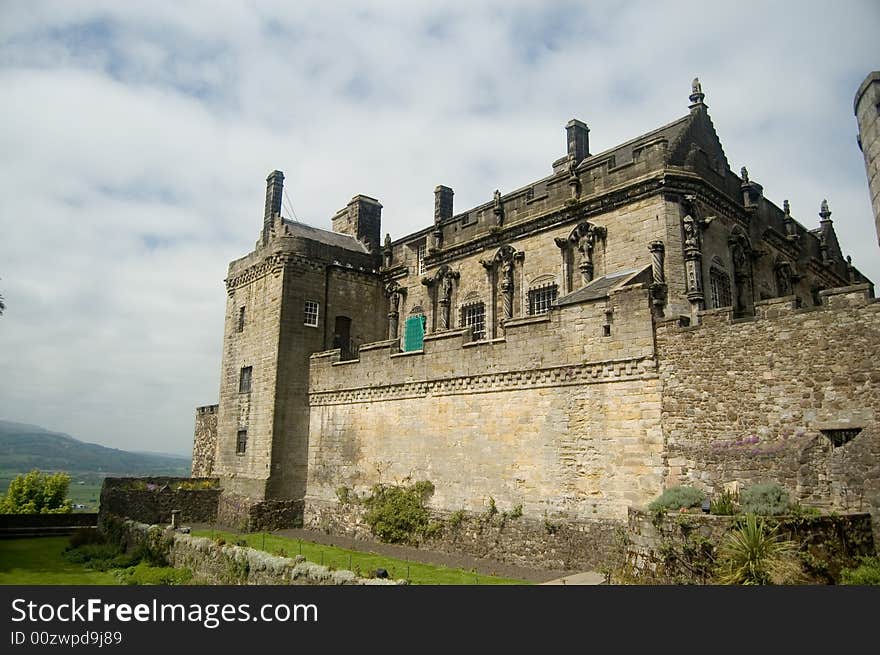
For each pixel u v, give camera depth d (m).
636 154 25.58
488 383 24.53
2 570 24.06
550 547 21.38
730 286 26.42
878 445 15.38
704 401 18.69
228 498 34.44
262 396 33.69
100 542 29.62
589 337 21.66
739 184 28.81
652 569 15.52
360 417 30.14
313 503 31.80
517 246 29.84
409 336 35.44
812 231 39.22
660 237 24.19
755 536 13.53
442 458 25.77
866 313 16.20
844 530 14.51
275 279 34.53
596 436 20.97
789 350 17.34
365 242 40.91
